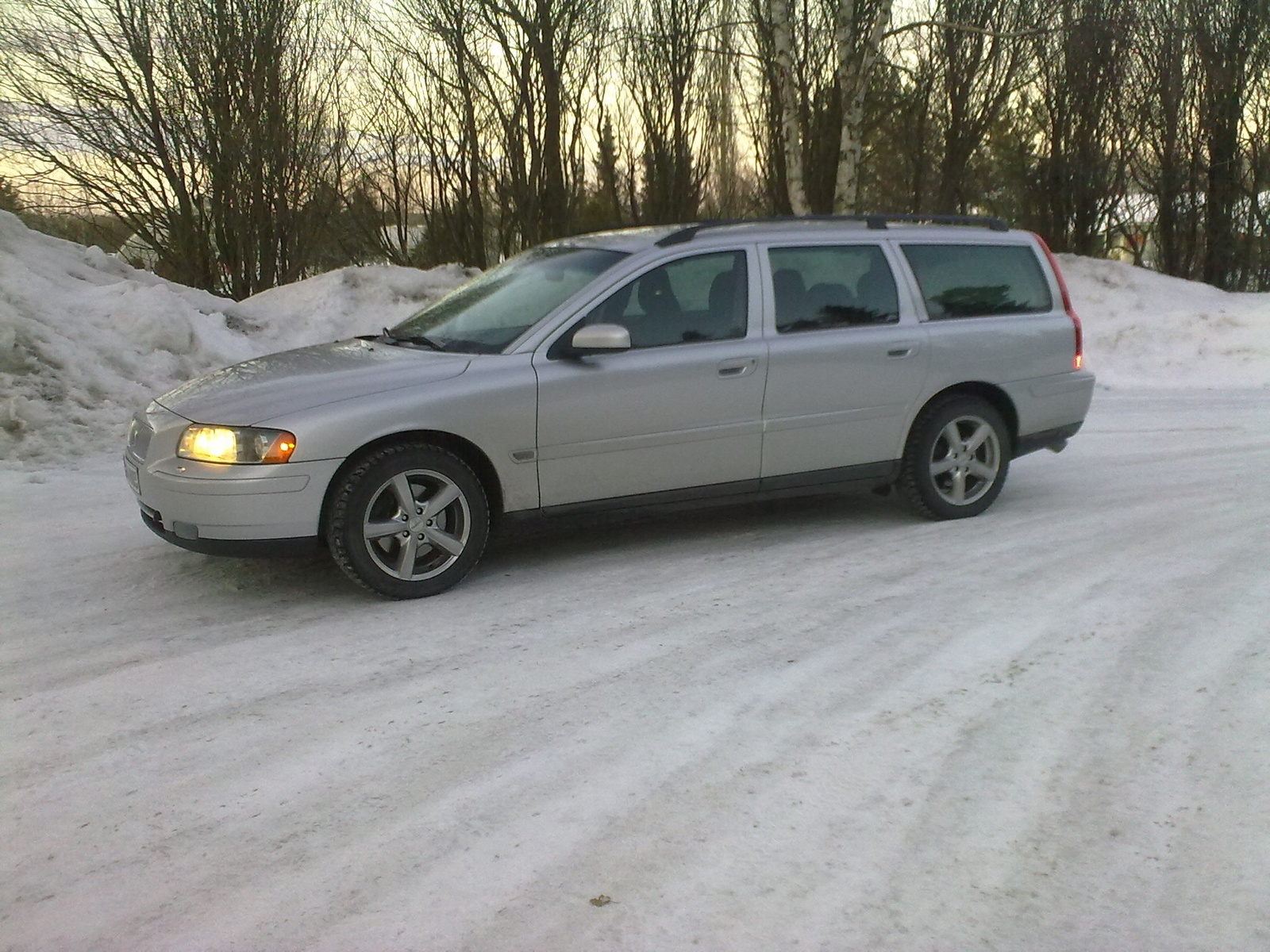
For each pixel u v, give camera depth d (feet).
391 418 14.94
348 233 60.90
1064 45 60.85
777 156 60.64
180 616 15.05
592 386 16.33
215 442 14.55
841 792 10.00
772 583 16.11
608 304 16.76
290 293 44.39
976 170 67.56
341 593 15.94
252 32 46.62
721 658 13.19
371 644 13.85
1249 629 13.58
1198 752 10.56
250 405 14.85
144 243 51.47
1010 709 11.60
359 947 7.95
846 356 18.17
